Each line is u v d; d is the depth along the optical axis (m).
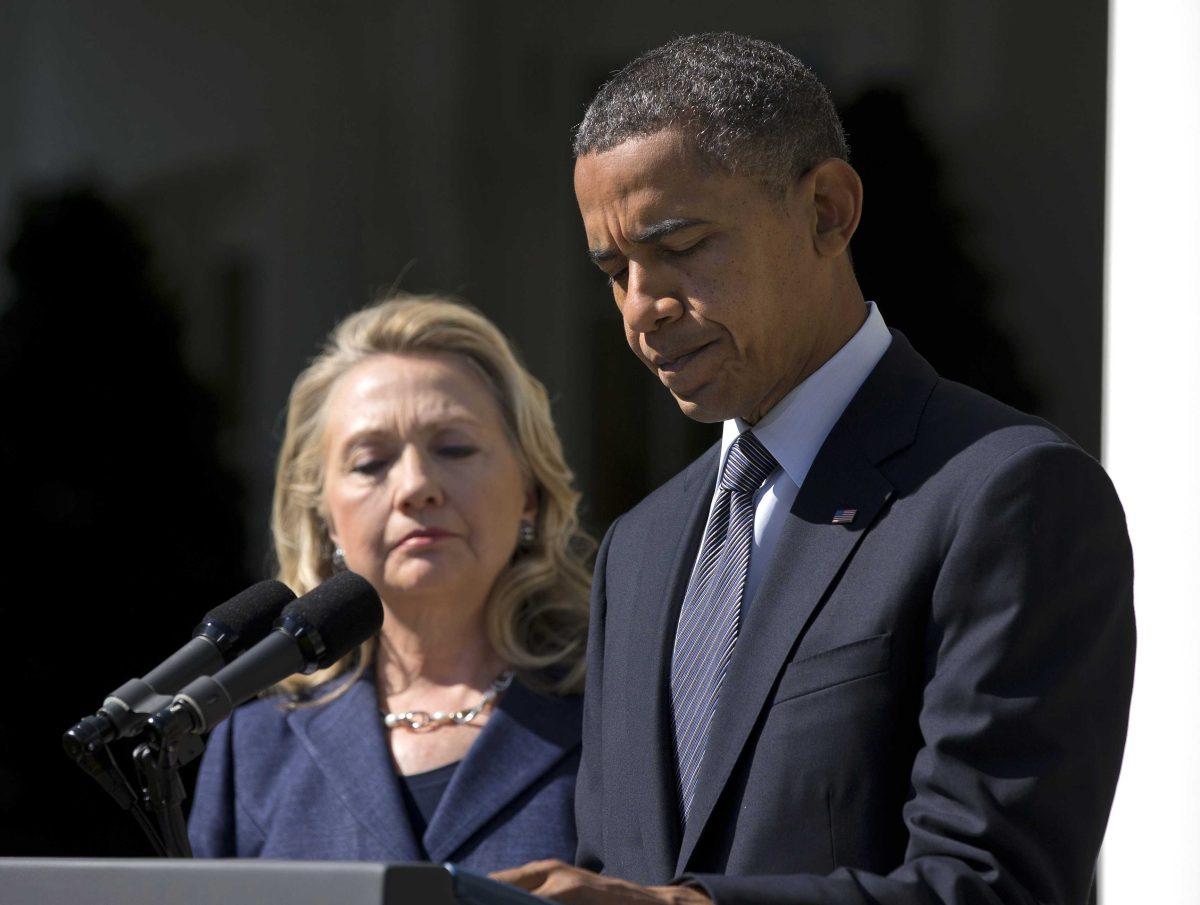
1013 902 5.95
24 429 16.56
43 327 16.67
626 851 7.31
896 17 14.73
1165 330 13.45
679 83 7.12
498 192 16.12
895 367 7.42
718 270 7.02
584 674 11.68
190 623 16.23
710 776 6.84
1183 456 13.16
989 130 14.41
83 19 16.94
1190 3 13.62
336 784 11.23
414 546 11.69
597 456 15.61
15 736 16.11
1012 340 14.18
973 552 6.50
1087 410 13.94
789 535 7.07
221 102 16.73
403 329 12.45
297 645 6.82
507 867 10.73
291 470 12.59
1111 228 13.81
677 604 7.70
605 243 7.23
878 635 6.63
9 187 16.89
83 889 4.91
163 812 6.32
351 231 16.41
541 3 16.09
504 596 11.95
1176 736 12.77
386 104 16.45
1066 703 6.32
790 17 15.09
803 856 6.54
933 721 6.35
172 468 16.41
